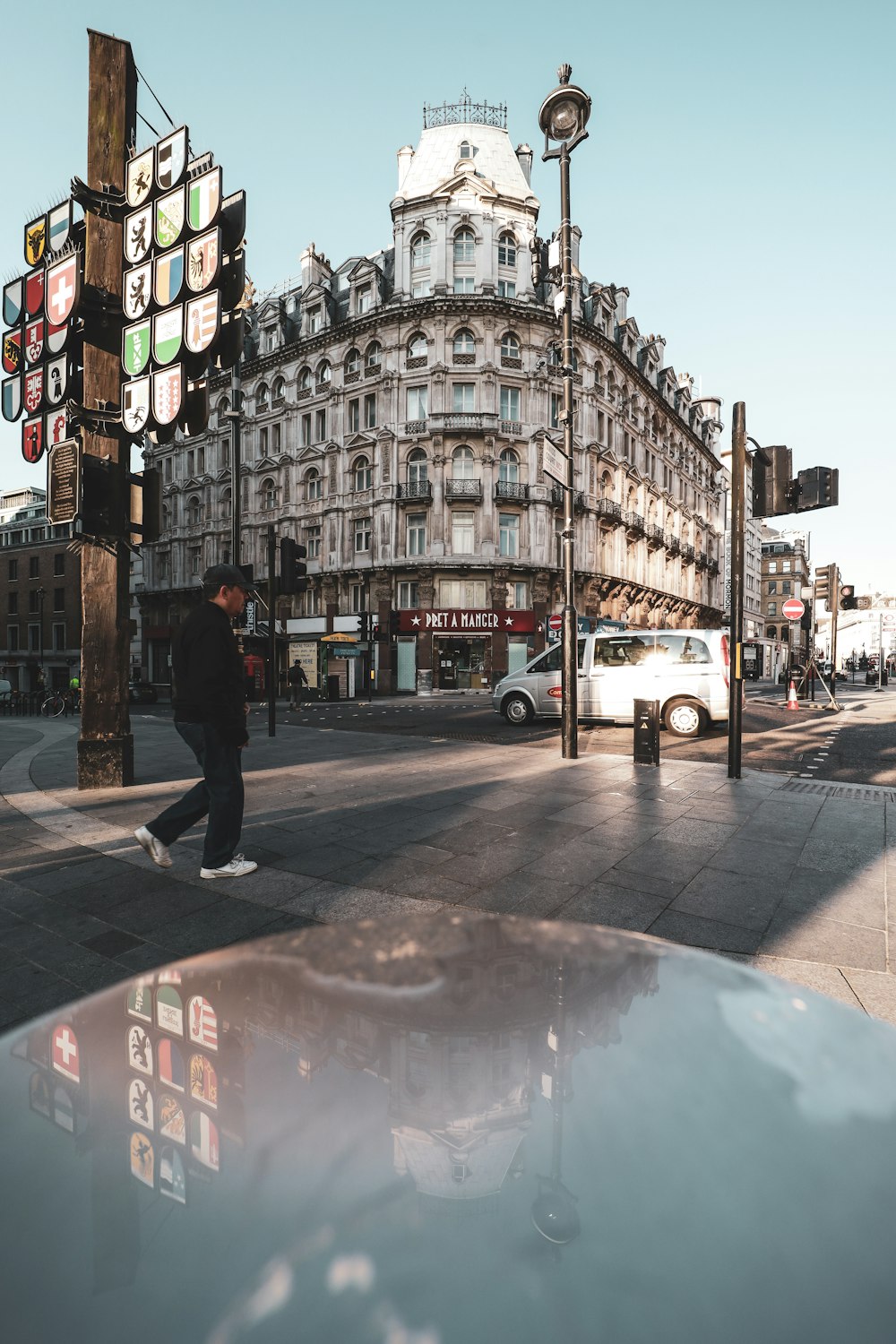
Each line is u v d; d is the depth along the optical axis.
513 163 28.00
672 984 0.52
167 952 2.48
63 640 40.25
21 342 6.22
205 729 3.21
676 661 9.79
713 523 47.47
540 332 26.38
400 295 26.25
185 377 5.36
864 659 80.56
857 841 3.91
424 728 11.38
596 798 5.09
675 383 39.97
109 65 5.85
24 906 2.93
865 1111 0.36
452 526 25.77
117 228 5.84
